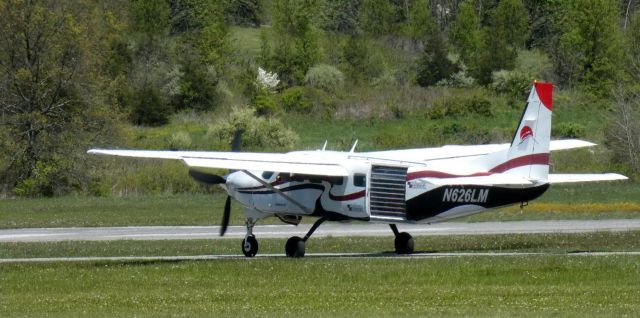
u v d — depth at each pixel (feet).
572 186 448.65
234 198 260.21
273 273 212.23
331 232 320.50
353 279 202.08
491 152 259.39
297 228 334.65
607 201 394.52
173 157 234.38
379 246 274.77
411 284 195.21
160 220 361.51
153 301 181.16
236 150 279.90
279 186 252.83
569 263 213.25
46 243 289.53
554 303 169.78
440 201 241.35
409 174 241.96
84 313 168.76
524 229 312.29
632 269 204.33
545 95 243.40
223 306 173.78
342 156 251.19
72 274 217.77
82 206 423.64
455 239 285.64
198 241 294.05
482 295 179.93
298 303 175.73
